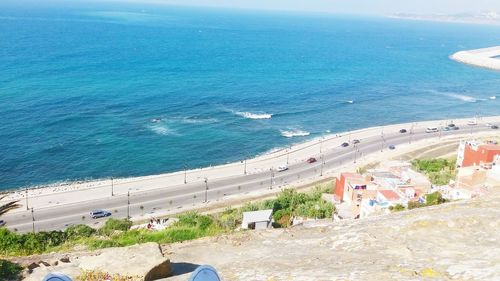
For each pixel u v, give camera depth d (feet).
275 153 455.63
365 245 50.67
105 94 620.90
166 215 320.29
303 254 50.96
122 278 50.57
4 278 54.49
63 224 312.29
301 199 270.67
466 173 243.81
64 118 510.17
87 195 354.95
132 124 511.40
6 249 92.48
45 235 102.27
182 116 550.77
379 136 505.66
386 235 53.47
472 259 40.68
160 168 416.46
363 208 224.33
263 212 174.19
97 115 530.68
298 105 631.15
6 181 371.35
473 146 318.45
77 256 63.41
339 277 37.86
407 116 609.83
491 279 33.94
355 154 450.71
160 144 463.83
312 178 389.80
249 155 453.58
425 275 36.86
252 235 66.28
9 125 476.95
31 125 482.28
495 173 236.84
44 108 539.29
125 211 331.36
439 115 620.90
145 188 369.91
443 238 50.08
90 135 469.98
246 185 378.73
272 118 568.41
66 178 385.70
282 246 59.21
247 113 579.48
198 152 453.17
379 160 429.38
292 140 499.92
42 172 390.01
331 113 604.90
